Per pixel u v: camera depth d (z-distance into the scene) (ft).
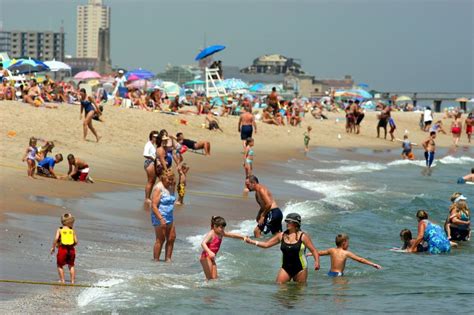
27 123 168.96
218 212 110.22
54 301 60.39
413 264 85.46
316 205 121.29
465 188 160.76
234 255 83.92
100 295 63.10
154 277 70.79
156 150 109.60
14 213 91.61
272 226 95.30
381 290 72.13
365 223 111.75
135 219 97.91
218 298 66.18
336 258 78.28
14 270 67.62
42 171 119.24
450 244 97.14
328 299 67.92
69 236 65.82
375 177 174.50
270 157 193.98
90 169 137.18
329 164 195.62
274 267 79.41
